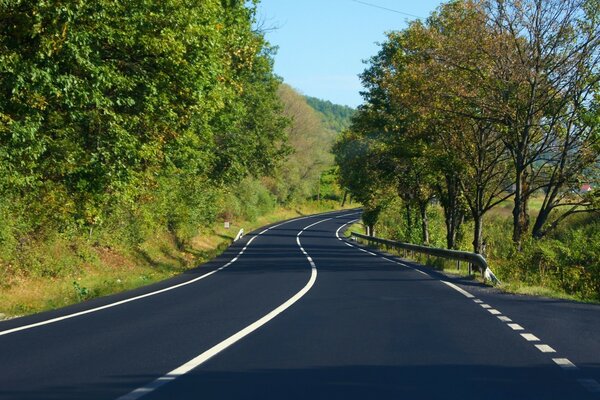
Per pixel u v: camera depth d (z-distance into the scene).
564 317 12.69
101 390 6.66
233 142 42.38
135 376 7.34
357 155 47.81
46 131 18.03
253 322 11.67
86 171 19.16
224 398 6.37
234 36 29.64
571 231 30.56
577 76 29.06
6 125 15.56
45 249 23.53
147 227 35.97
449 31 31.72
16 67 14.59
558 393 6.73
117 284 21.39
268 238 66.62
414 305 14.40
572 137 30.16
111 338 10.00
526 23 28.83
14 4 14.03
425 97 31.48
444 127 33.41
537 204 69.25
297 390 6.71
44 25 14.72
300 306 14.19
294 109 110.00
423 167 40.09
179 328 11.02
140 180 22.72
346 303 14.77
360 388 6.82
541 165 32.50
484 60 29.72
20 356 8.54
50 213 22.08
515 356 8.66
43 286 20.77
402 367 7.89
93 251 28.53
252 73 42.03
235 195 83.06
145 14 18.20
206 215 48.97
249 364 8.02
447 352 8.88
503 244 44.44
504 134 30.69
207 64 20.75
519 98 29.67
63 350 8.97
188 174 39.53
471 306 14.30
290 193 117.31
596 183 30.42
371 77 44.28
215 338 9.95
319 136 122.69
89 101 16.88
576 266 24.12
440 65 30.70
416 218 58.03
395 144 39.50
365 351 8.91
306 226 91.69
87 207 21.42
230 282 21.72
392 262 33.47
